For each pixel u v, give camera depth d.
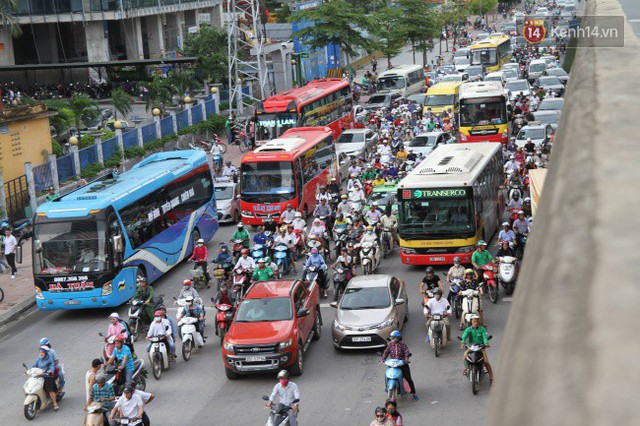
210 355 29.19
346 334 27.78
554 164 1.64
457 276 31.56
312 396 24.77
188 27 114.62
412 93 91.31
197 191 42.97
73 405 25.70
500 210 43.88
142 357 29.38
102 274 33.88
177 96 85.56
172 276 39.81
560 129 1.99
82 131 70.44
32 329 34.03
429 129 65.81
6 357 30.75
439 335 27.06
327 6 91.19
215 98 80.00
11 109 54.06
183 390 26.12
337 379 25.95
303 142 49.62
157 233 38.09
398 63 130.12
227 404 24.78
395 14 104.31
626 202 1.20
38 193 51.97
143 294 31.72
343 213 42.31
